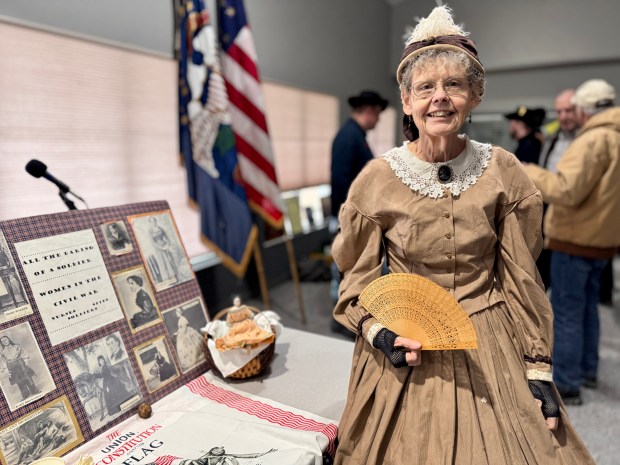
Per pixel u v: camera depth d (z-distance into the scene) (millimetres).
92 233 1145
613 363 2656
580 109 2100
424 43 840
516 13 5504
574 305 2150
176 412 1109
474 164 894
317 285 4105
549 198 1994
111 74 2285
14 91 1853
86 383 1022
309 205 4734
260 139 2889
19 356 927
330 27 4562
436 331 848
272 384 1267
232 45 2805
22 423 899
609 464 1758
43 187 2004
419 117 856
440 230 876
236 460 917
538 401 874
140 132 2502
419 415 864
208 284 3158
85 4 2104
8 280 949
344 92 5027
